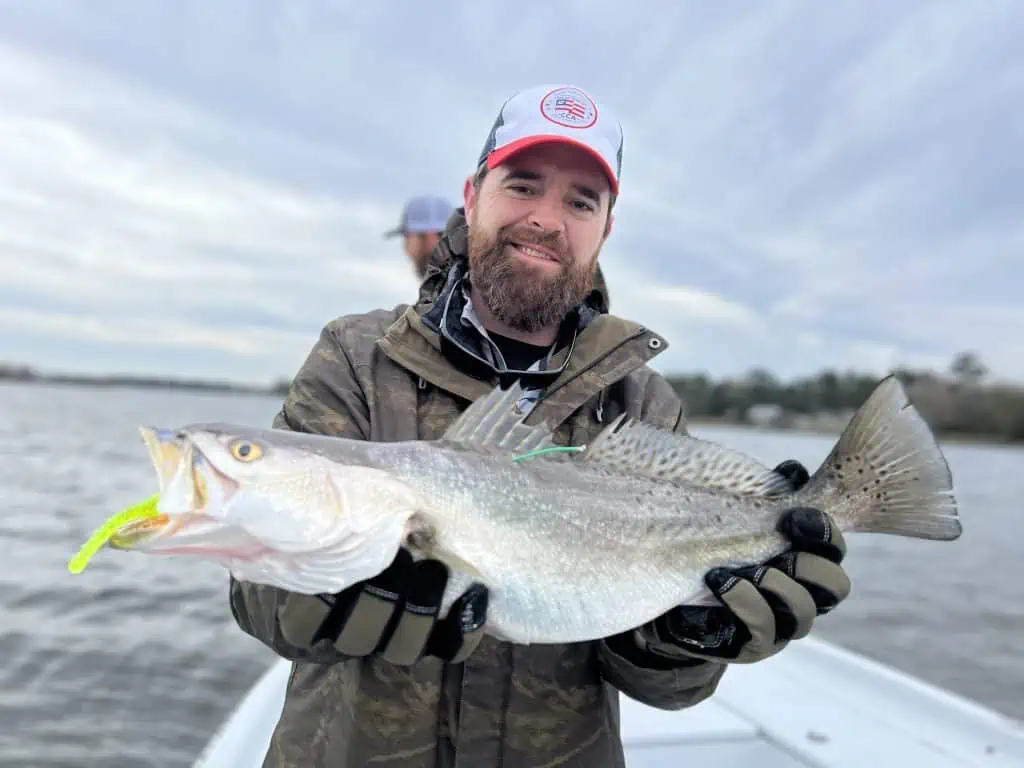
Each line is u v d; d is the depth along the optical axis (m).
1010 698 2.40
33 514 4.22
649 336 0.73
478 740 0.59
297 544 0.54
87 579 3.01
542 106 0.72
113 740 1.78
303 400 0.66
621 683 0.65
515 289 0.71
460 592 0.58
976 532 6.29
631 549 0.65
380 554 0.56
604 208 0.75
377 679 0.59
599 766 0.63
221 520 0.53
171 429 0.54
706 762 1.06
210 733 1.84
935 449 0.73
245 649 2.34
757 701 1.20
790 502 0.73
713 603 0.67
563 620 0.62
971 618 3.39
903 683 1.22
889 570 4.68
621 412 0.72
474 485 0.61
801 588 0.61
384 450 0.60
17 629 2.43
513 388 0.66
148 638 2.41
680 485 0.70
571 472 0.66
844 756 1.01
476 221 0.75
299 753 0.60
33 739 1.77
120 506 4.61
